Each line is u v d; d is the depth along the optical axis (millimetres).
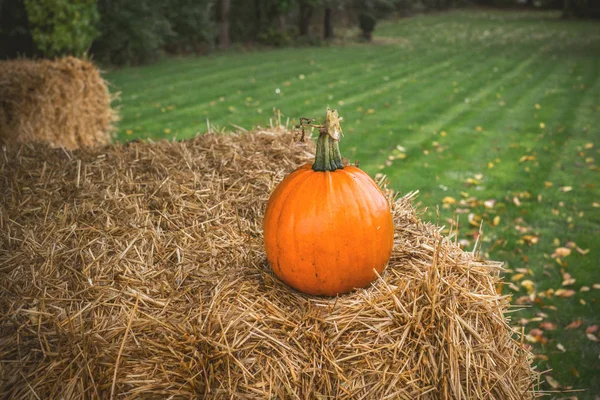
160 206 2637
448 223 4758
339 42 19406
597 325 3393
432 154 6695
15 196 2750
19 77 5461
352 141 7242
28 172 2998
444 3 33531
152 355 1753
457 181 5781
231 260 2244
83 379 1686
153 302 1952
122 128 7902
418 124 8172
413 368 1789
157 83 11461
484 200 5266
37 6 10461
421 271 2135
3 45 12078
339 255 1941
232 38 18625
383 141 7242
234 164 3064
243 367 1702
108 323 1850
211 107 9250
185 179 2893
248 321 1854
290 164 3119
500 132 7738
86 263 2176
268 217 2070
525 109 9211
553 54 15984
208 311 1882
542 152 6797
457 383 1783
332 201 1951
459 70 13406
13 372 1721
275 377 1711
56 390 1682
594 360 3121
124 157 3221
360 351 1787
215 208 2650
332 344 1804
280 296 2035
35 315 1888
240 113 8828
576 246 4305
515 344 2127
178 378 1707
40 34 10641
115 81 11602
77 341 1774
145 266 2176
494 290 2135
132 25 13266
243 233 2463
